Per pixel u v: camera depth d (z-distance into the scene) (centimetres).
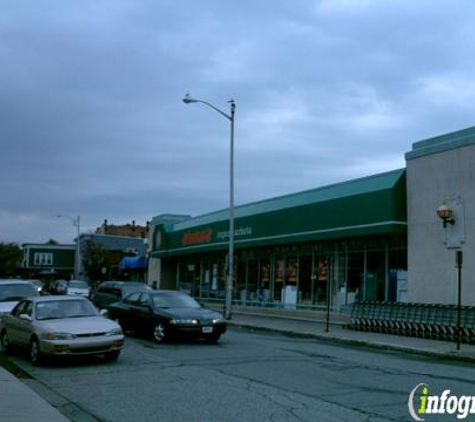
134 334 2019
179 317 1750
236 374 1218
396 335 2127
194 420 833
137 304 1948
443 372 1308
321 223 2683
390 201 2325
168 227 4512
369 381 1152
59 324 1362
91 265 6769
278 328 2383
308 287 2973
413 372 1289
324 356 1538
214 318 1783
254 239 3184
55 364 1361
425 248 2244
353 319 2342
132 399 980
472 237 2059
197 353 1552
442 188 2192
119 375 1212
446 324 1964
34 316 1431
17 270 9344
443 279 2159
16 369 1295
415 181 2309
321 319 2812
